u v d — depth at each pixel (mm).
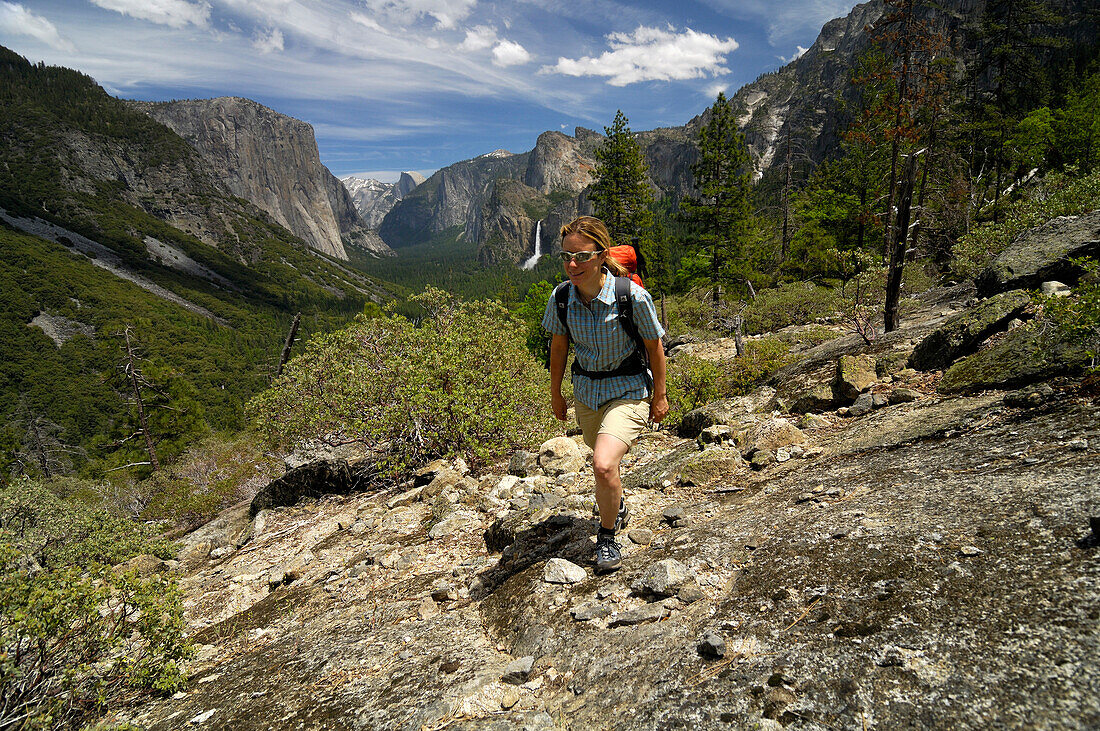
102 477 30250
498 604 2914
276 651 3146
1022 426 2902
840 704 1421
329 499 7840
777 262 38062
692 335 21875
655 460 4977
